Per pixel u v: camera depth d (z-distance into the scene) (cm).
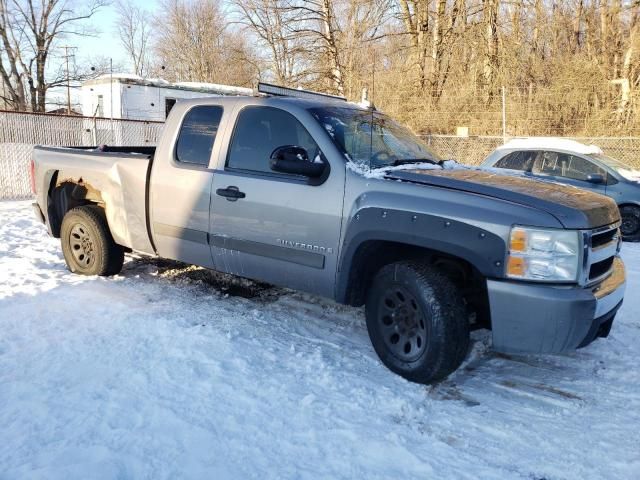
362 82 2180
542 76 1952
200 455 304
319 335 477
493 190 380
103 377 386
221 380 387
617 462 309
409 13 2314
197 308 527
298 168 418
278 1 2519
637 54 1803
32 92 4150
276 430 331
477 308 410
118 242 588
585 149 1066
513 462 310
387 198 394
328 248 425
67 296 545
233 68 3744
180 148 525
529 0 2161
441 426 344
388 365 409
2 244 785
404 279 389
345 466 301
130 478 284
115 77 2400
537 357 447
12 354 419
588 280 366
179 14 4800
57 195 656
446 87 2023
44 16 4012
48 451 302
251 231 468
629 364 435
